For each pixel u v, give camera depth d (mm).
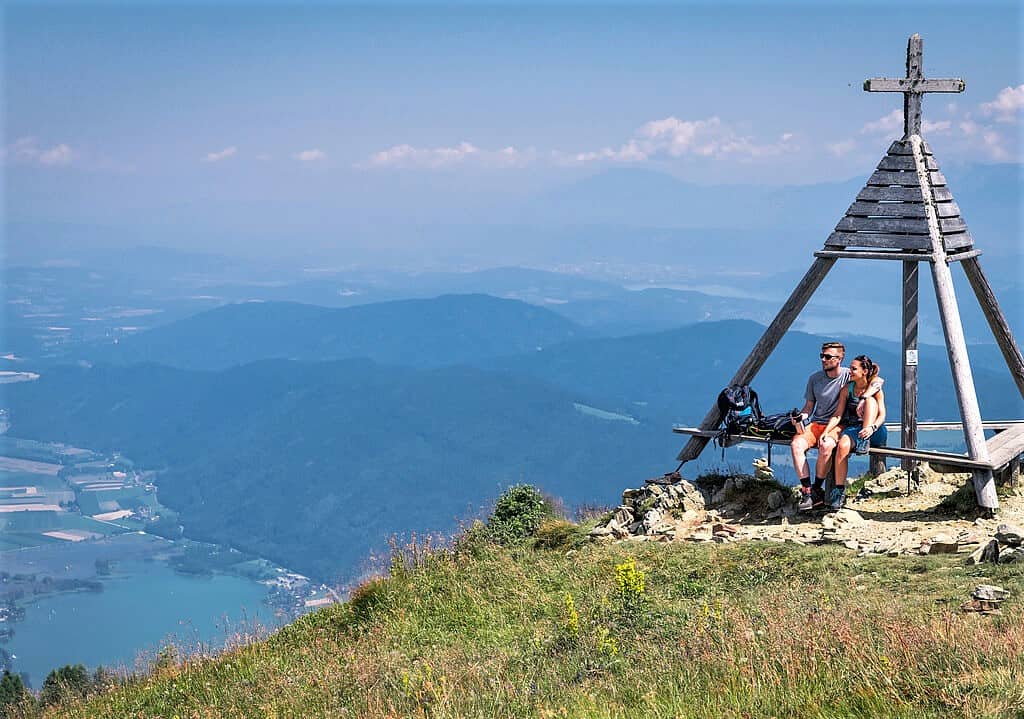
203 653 14789
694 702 7543
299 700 10945
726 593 11242
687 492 14938
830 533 13125
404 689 9820
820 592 10312
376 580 14680
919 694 6684
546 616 11750
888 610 8766
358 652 12078
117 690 14836
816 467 13984
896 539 12531
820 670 7402
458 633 12055
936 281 14641
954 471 14258
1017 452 14359
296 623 14977
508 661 10086
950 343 14195
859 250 15219
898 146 15273
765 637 8570
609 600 11352
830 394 14219
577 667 9352
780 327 15391
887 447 14414
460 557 14812
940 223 14984
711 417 15719
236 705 11703
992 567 10336
